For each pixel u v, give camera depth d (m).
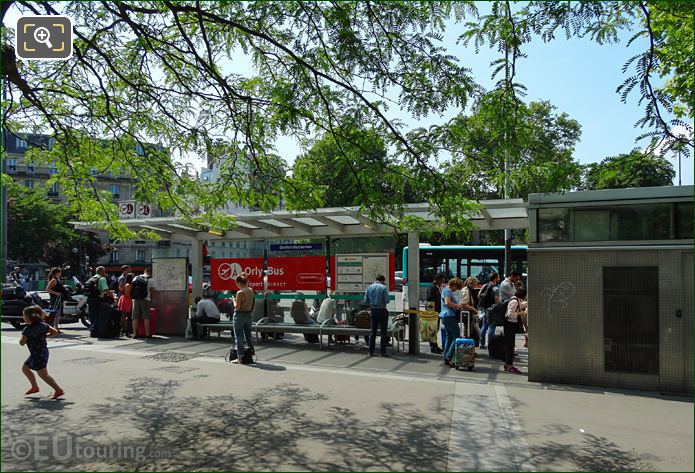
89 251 59.16
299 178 9.45
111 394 8.03
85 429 6.28
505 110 7.07
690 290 8.62
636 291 8.94
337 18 7.62
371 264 13.38
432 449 5.69
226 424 6.52
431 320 12.44
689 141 6.29
